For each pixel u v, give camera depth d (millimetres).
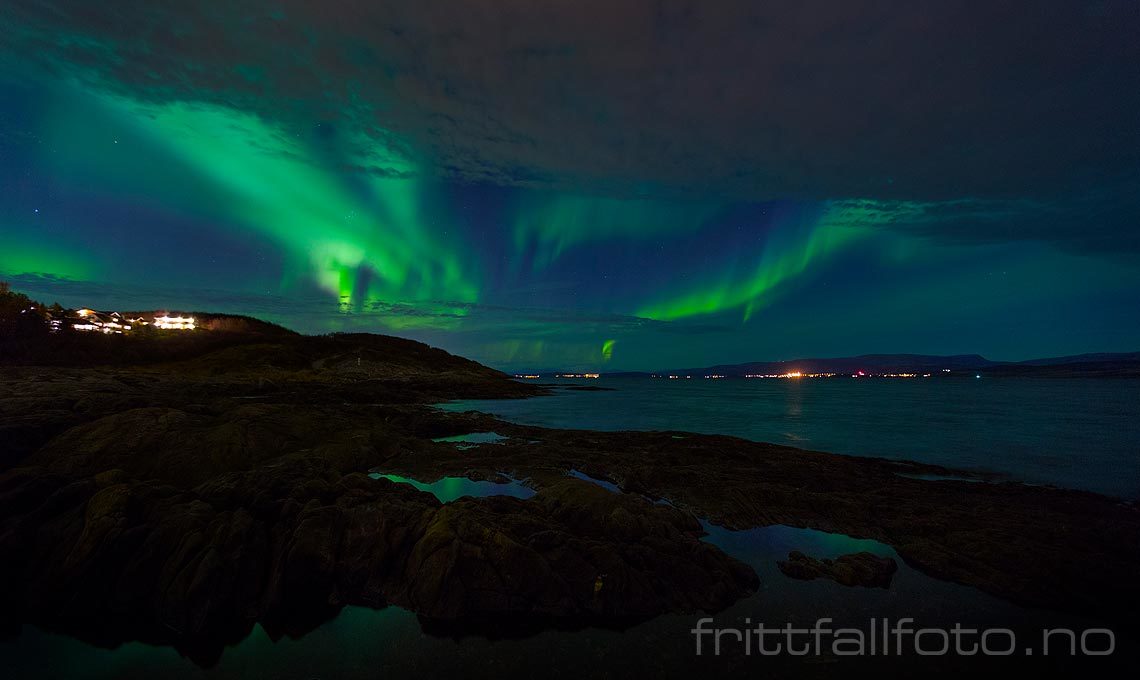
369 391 53438
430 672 7312
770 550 11875
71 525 9711
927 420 44312
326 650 7824
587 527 11180
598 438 26734
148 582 8836
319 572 9211
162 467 14234
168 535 9375
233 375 61781
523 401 71875
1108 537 11664
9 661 7598
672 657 7699
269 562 9500
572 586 9062
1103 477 21203
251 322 97688
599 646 7961
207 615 8297
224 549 9203
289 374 68000
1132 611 8867
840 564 10633
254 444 16203
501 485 16531
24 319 58438
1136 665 7625
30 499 10406
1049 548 10922
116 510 9766
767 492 15109
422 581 9031
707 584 9555
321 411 23359
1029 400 73938
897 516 13867
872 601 9469
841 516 13852
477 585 8914
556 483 13258
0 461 13516
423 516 10602
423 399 62594
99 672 7363
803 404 67250
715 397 85312
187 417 16812
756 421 43938
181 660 7641
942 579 10430
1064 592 9445
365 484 12516
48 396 21922
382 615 8711
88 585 8820
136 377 46344
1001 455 26750
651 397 85312
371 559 9578
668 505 14016
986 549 11000
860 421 43781
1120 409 56031
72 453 13922
